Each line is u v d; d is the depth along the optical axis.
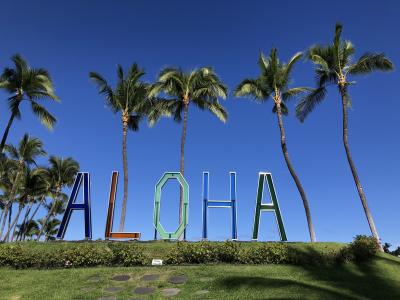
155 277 17.11
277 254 19.67
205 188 24.11
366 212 23.97
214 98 30.38
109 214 23.88
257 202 23.48
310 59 26.97
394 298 14.53
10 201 34.94
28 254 19.39
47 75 28.33
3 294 15.41
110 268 18.55
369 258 20.69
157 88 28.97
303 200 25.95
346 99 26.11
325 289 14.88
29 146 41.09
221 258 19.72
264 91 28.23
